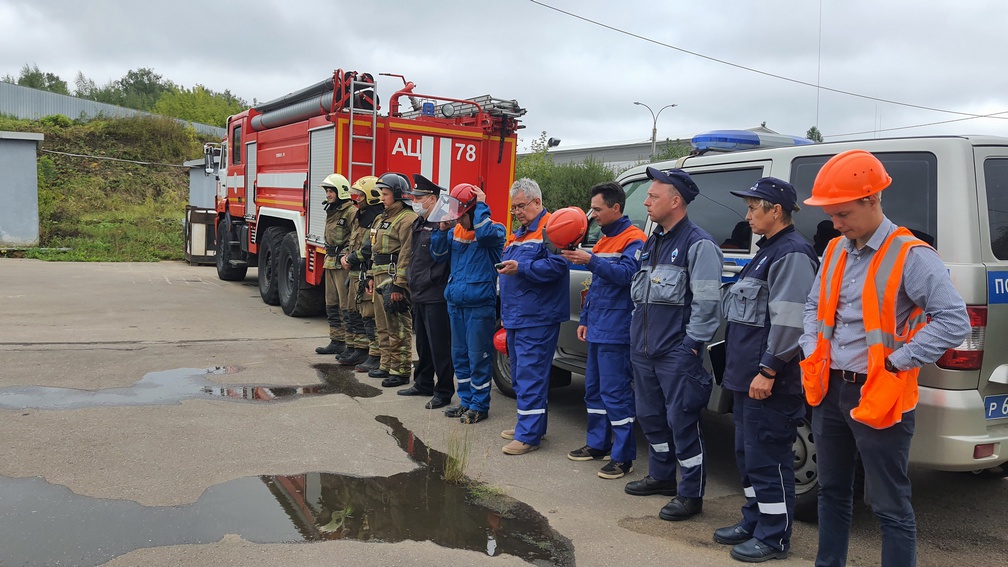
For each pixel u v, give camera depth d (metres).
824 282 2.72
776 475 3.18
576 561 3.14
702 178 4.46
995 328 3.18
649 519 3.67
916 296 2.46
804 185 3.83
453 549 3.20
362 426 4.96
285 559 3.02
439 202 4.85
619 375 4.17
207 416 4.99
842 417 2.68
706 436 5.27
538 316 4.53
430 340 5.45
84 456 4.13
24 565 2.88
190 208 16.41
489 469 4.29
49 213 22.08
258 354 7.06
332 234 6.88
